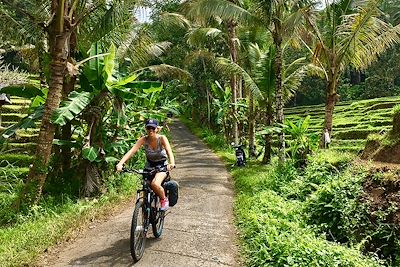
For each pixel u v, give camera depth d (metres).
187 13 13.73
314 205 7.45
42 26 7.61
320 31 14.66
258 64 14.63
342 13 13.80
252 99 17.08
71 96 7.87
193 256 5.38
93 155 8.21
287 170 10.57
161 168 5.46
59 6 7.07
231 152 18.98
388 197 6.92
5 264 4.73
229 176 12.79
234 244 5.98
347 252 5.42
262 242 5.62
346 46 13.30
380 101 27.41
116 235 6.11
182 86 29.47
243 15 12.73
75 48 9.02
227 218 7.43
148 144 5.53
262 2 11.96
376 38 13.52
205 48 23.70
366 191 7.37
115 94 8.49
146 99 13.09
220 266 5.13
